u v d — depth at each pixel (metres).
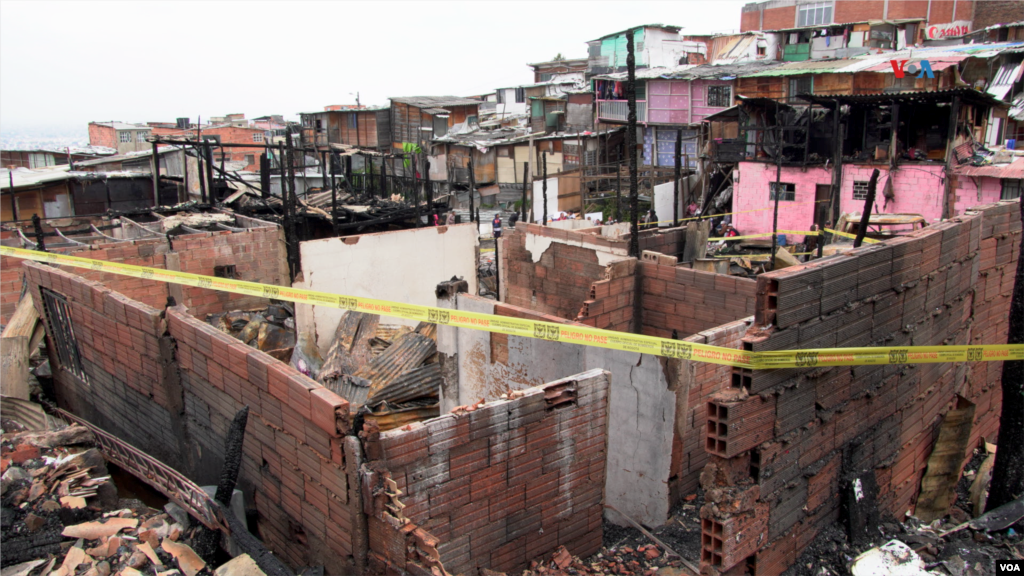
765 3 42.31
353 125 48.78
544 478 7.87
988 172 20.62
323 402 6.66
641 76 34.53
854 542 6.64
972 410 8.84
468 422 7.05
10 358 12.27
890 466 7.42
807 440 6.15
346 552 6.92
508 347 10.63
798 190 25.59
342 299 10.13
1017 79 28.31
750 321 9.08
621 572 8.03
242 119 66.38
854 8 39.56
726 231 26.94
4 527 7.65
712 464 5.57
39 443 9.16
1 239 19.00
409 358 13.73
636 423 9.27
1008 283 10.20
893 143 22.64
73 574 7.18
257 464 8.31
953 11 37.94
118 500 8.74
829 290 5.93
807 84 29.44
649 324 11.90
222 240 18.06
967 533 6.60
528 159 40.53
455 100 51.97
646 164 35.72
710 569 5.60
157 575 7.23
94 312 11.12
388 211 28.62
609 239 13.42
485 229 35.75
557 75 51.25
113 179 29.47
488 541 7.50
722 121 30.25
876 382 6.99
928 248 7.42
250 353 7.98
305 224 24.97
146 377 10.21
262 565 6.98
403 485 6.73
